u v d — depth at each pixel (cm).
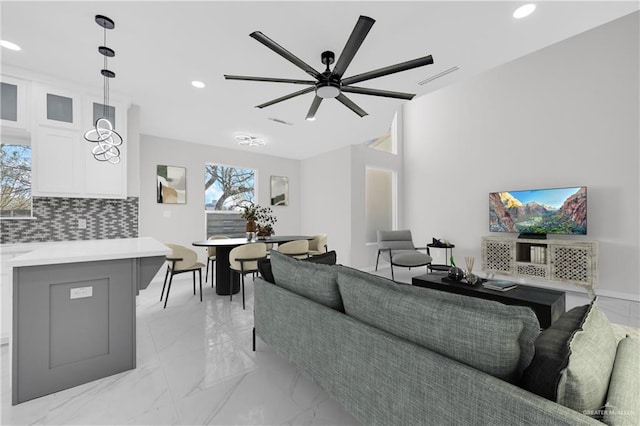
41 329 162
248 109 354
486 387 81
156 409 149
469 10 187
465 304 102
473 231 498
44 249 199
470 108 503
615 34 354
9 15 191
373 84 288
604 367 81
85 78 279
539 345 89
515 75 444
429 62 188
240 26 202
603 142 361
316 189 605
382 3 180
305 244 383
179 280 450
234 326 262
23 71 261
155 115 373
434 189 561
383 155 589
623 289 345
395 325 112
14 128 259
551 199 391
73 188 286
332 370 138
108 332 182
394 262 463
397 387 105
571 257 354
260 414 145
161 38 216
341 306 150
